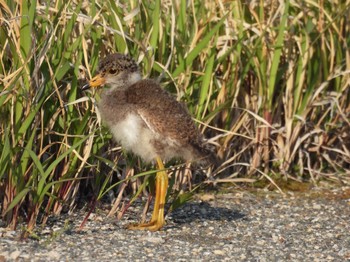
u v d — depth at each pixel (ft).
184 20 42.55
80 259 33.06
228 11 44.47
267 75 45.93
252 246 35.96
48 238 35.24
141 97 36.45
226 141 44.29
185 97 41.14
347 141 48.65
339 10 48.39
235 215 40.50
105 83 37.78
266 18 47.65
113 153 40.70
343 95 48.57
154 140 36.52
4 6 36.58
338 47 47.73
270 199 43.50
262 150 46.11
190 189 43.37
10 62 37.96
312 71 47.34
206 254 34.55
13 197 36.42
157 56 41.29
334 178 47.14
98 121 37.65
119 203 40.88
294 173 47.01
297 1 47.16
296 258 34.68
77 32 39.93
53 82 36.29
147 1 42.11
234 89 44.09
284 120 47.39
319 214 41.27
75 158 37.70
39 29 37.68
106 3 40.40
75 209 40.16
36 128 36.60
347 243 36.86
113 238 36.01
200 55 43.45
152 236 36.50
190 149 37.09
